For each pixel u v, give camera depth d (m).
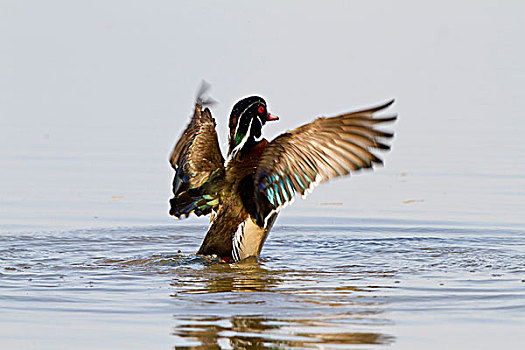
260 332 8.67
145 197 16.36
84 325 8.98
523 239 13.52
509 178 17.73
